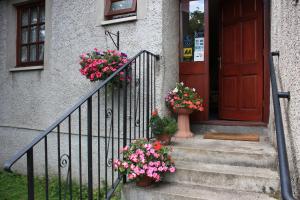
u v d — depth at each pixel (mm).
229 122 4109
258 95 4188
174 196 2625
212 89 6070
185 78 4359
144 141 2957
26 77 5312
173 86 4164
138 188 2801
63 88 4773
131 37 4094
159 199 2682
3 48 5727
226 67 4641
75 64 4645
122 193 2865
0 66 5766
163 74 3848
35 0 5352
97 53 3895
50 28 4969
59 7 4855
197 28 4316
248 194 2566
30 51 5566
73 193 4098
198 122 4254
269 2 3926
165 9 3918
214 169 2873
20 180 4988
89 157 2414
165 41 3920
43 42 5324
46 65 5000
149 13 3943
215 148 3172
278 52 2824
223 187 2736
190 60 4359
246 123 4012
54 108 4887
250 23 4336
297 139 1940
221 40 4738
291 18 2113
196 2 4316
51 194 4141
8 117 5609
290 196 1349
